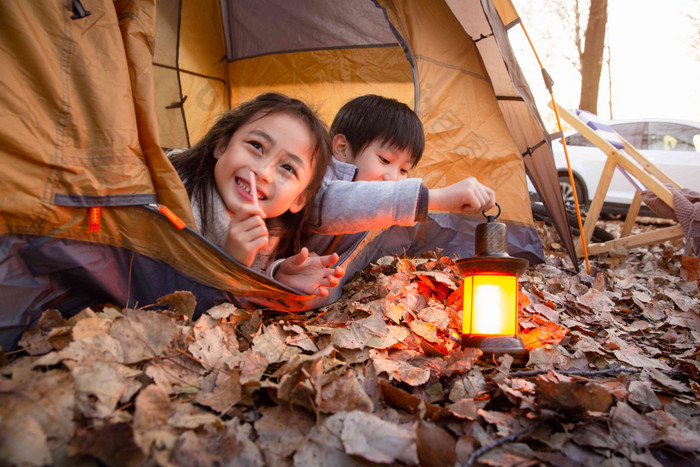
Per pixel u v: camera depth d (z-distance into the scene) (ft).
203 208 5.92
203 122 14.97
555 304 8.27
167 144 13.96
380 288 7.30
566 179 27.17
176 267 5.29
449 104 10.98
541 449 4.02
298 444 3.69
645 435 4.19
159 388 3.70
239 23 14.82
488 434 4.16
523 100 10.12
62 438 3.27
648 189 14.01
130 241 5.11
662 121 27.20
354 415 3.85
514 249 11.09
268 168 5.81
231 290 5.51
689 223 12.94
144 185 5.11
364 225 6.78
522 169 11.32
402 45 10.66
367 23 12.96
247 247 5.64
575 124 14.48
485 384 4.88
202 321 5.10
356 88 13.52
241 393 4.19
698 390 5.28
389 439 3.66
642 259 14.40
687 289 10.83
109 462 3.12
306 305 6.57
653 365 6.03
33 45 4.65
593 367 5.99
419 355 5.43
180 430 3.62
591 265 13.55
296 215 7.08
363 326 5.63
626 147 15.90
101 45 5.10
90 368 3.85
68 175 4.70
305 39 13.89
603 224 27.99
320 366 4.29
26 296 4.59
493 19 9.62
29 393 3.45
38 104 4.65
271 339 5.12
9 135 4.41
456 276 8.41
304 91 14.16
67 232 4.74
